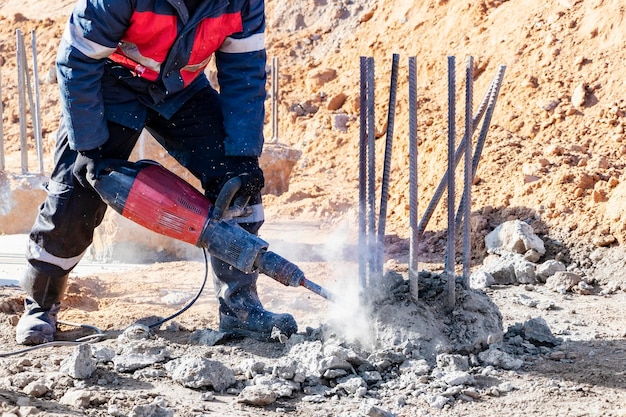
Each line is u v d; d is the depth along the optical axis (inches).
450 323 243.4
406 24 700.7
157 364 238.7
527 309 308.5
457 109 555.8
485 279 345.1
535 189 414.6
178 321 289.1
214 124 249.0
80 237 260.4
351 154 608.4
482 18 632.4
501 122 508.7
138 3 220.7
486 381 225.9
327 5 797.9
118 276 376.2
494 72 563.8
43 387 211.6
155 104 243.8
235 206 235.6
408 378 224.8
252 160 246.5
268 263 230.5
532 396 216.8
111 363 239.1
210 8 229.1
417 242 241.4
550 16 574.2
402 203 467.2
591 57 523.8
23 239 449.4
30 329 264.2
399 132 562.9
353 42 737.6
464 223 249.3
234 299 262.7
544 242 379.2
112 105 239.9
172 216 230.2
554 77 522.0
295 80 725.3
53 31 898.1
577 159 439.8
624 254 356.8
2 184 465.4
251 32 242.4
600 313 303.3
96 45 223.6
